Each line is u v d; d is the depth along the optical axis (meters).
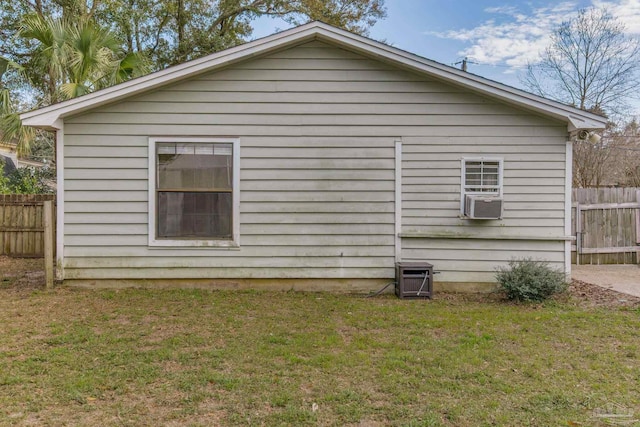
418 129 6.84
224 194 6.86
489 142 6.81
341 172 6.87
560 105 6.46
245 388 3.37
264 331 4.82
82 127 6.69
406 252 6.93
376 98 6.83
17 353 4.05
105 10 15.82
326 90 6.82
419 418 2.93
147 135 6.74
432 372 3.71
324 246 6.91
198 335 4.65
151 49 18.33
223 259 6.89
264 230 6.88
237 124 6.80
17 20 14.77
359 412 3.00
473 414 2.98
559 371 3.75
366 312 5.68
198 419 2.90
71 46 9.25
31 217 9.69
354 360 3.97
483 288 6.91
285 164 6.84
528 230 6.86
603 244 9.61
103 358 3.96
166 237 6.86
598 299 6.41
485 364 3.90
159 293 6.52
